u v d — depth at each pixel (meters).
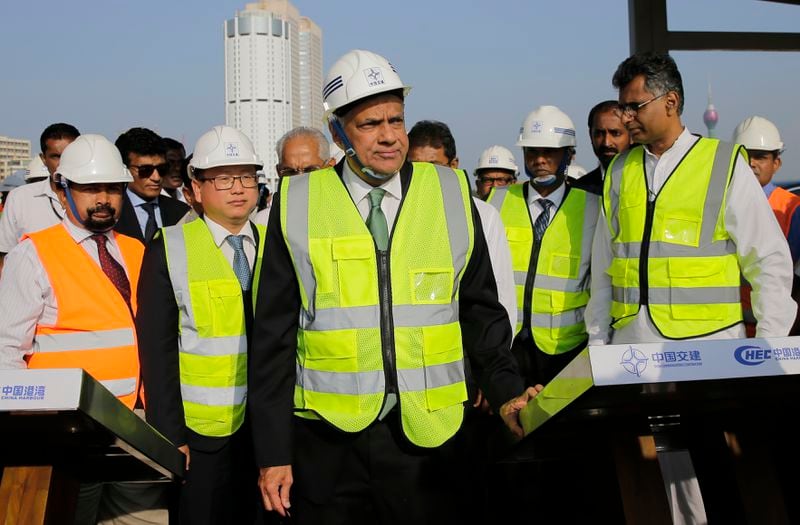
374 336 2.79
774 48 6.29
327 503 2.83
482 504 3.37
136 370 3.79
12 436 2.38
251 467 3.96
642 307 3.67
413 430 2.76
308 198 2.92
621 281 3.77
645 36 6.23
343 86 2.81
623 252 3.77
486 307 3.00
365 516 2.83
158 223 5.58
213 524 3.87
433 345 2.81
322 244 2.84
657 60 3.64
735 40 6.25
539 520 4.43
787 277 3.49
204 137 4.06
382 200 2.92
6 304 3.61
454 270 2.87
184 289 3.87
